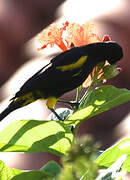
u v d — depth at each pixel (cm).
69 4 771
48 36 443
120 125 632
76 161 411
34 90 443
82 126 646
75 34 443
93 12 726
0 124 438
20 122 428
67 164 411
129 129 618
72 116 431
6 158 599
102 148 613
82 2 739
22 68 679
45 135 430
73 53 445
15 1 865
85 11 728
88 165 411
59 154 431
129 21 702
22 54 777
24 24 841
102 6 725
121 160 420
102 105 432
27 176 424
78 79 445
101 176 419
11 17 842
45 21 843
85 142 411
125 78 679
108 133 635
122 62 684
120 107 657
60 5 848
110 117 648
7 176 430
